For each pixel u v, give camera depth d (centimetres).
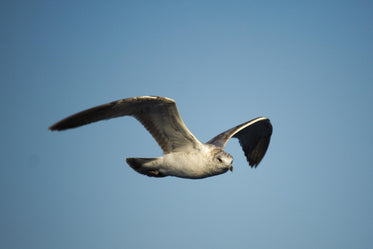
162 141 1330
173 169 1352
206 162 1295
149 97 1158
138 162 1399
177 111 1218
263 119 1681
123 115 1205
